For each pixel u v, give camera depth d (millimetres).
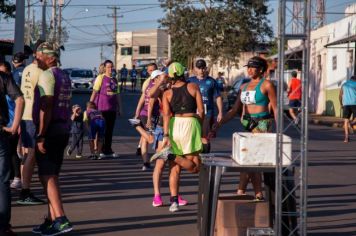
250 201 8625
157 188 11586
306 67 7730
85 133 22750
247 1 66000
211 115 13680
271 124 10078
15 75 12484
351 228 10023
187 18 66125
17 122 8805
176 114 10672
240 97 10258
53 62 9297
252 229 8398
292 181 8297
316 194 12938
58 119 9109
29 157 11375
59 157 9242
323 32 44031
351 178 15086
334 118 39094
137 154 19172
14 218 10477
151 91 12508
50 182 9195
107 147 18422
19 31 20062
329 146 22812
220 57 66875
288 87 29188
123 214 10906
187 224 10227
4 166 8789
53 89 8953
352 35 35812
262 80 10039
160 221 10430
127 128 29812
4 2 28781
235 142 8422
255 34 67312
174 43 67750
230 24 65812
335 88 41312
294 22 7746
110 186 13578
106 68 18234
